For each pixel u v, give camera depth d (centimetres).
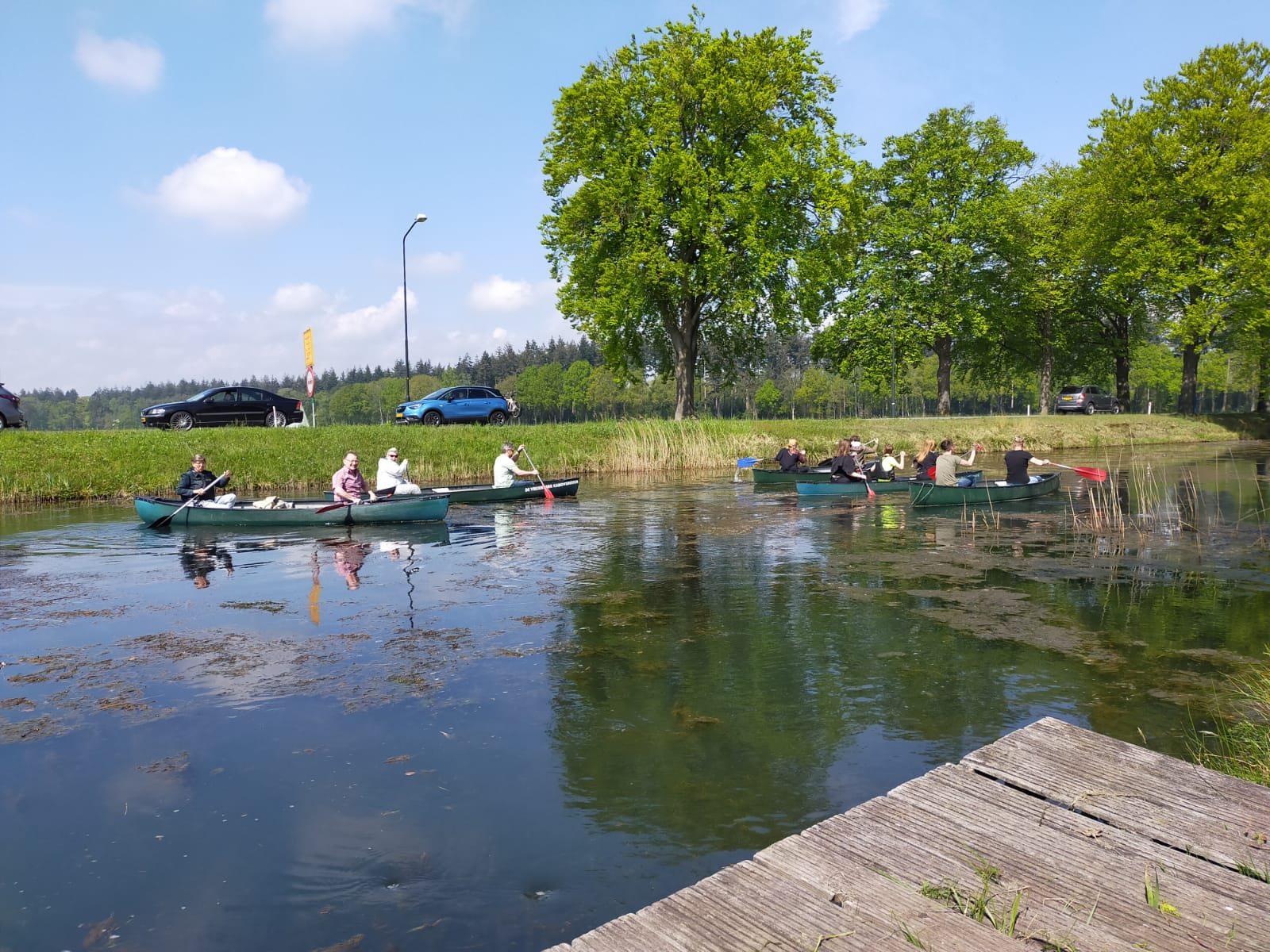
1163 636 757
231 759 514
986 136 4159
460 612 872
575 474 2517
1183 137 3491
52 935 343
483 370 14512
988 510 1647
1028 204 4203
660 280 3161
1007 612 849
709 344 3938
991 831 312
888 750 516
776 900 266
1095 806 331
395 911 358
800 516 1594
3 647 760
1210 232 3553
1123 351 4375
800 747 521
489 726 562
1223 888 269
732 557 1175
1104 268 4012
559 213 3403
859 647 732
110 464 2022
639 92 3231
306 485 2145
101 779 488
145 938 341
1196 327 3547
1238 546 1217
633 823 430
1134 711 573
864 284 4334
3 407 2331
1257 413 4109
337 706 602
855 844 304
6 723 575
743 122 3241
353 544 1320
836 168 3278
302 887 377
